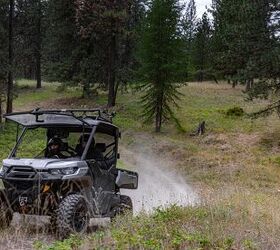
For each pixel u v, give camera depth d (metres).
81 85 47.12
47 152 9.34
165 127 36.94
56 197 8.02
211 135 33.03
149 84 36.50
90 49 46.16
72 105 45.97
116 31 42.91
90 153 9.22
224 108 42.28
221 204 10.13
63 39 46.62
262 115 31.20
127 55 45.16
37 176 7.91
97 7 41.88
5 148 24.81
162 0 35.25
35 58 62.28
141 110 42.41
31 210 7.91
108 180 9.48
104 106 44.44
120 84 48.38
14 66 36.47
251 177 23.06
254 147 29.16
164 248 6.24
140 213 9.18
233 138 31.70
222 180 22.58
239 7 32.25
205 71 62.84
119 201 9.82
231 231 7.37
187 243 6.48
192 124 37.00
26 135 9.78
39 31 59.50
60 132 9.39
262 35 29.44
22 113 8.95
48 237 7.78
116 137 9.79
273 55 27.64
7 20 38.28
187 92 51.56
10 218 8.16
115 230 7.13
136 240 6.25
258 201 12.76
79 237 6.90
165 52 35.03
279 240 7.04
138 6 45.38
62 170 8.14
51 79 47.44
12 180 8.02
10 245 6.72
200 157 27.08
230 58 31.77
